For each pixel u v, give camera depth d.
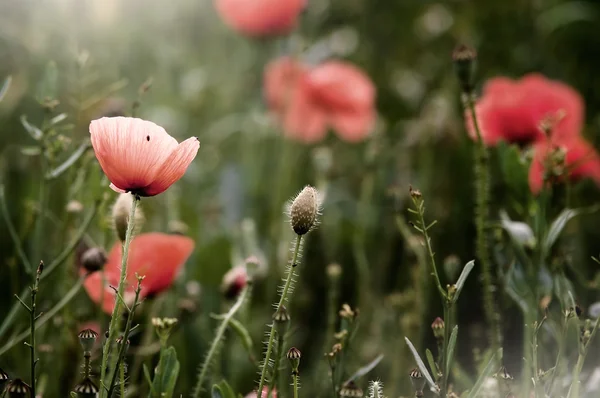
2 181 1.50
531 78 1.40
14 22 1.61
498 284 1.36
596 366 1.23
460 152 1.87
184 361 1.32
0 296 1.46
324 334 1.52
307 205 1.09
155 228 1.46
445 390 1.08
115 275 1.23
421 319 1.33
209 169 1.92
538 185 1.32
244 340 1.18
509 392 1.13
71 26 1.63
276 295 1.54
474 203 1.81
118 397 1.22
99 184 1.22
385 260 1.62
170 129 1.86
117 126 1.08
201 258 1.48
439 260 1.71
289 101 1.92
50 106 1.23
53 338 1.32
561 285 1.21
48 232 1.44
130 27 1.92
